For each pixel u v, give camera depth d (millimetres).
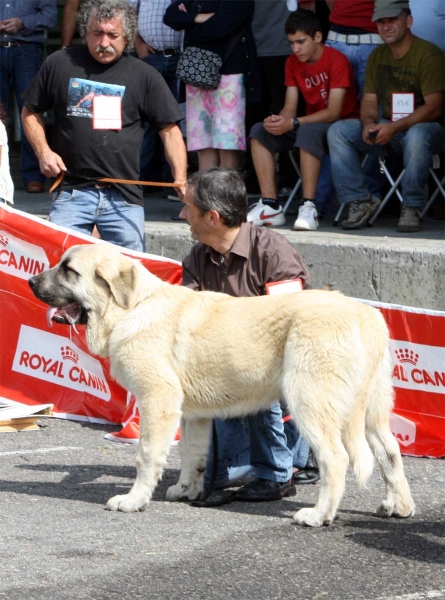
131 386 8523
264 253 8922
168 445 8516
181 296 8609
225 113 15438
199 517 8500
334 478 8156
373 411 8438
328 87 15008
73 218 11953
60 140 11953
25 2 18609
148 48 17391
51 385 11883
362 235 13930
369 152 14531
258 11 16750
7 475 9664
